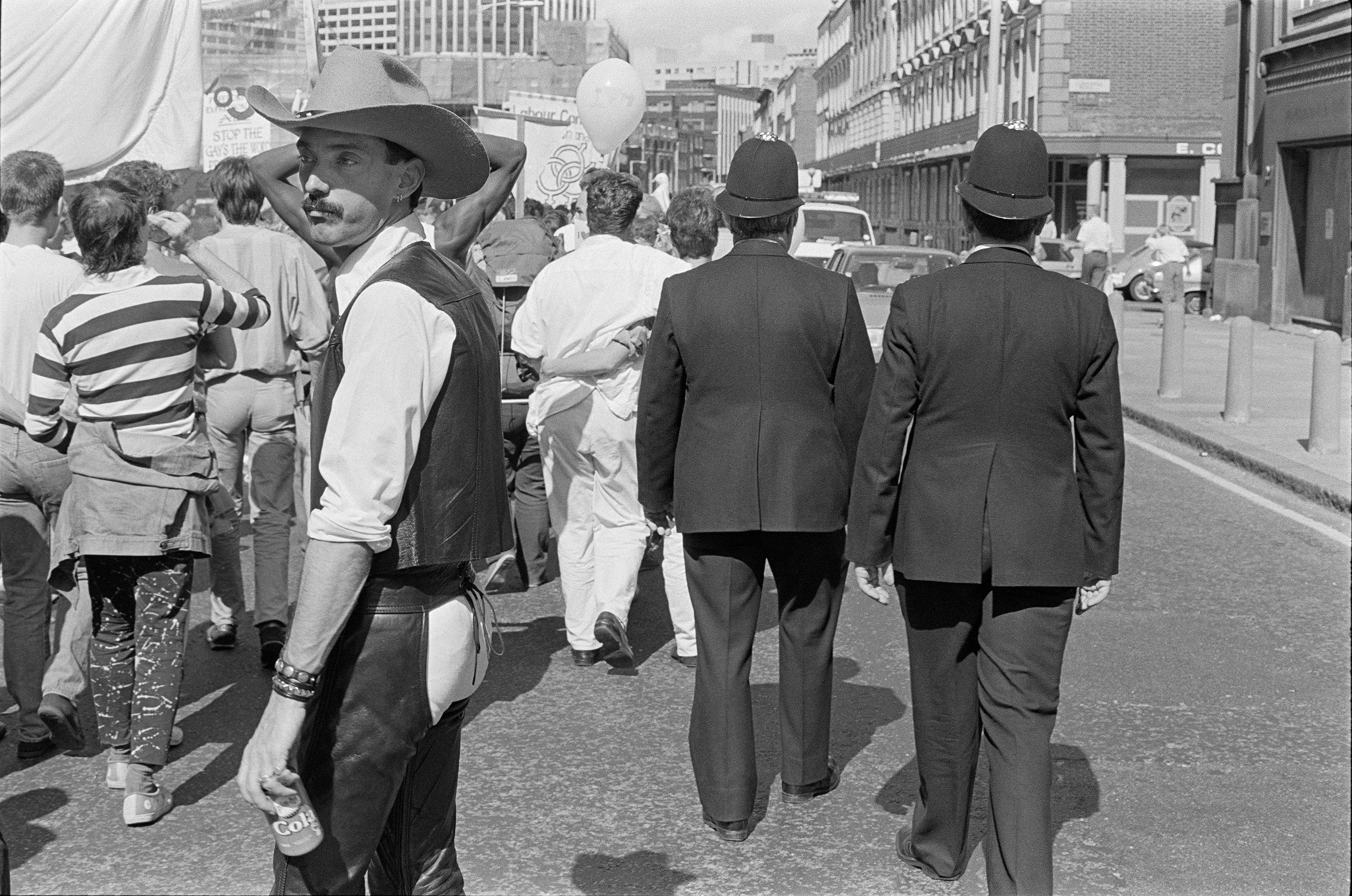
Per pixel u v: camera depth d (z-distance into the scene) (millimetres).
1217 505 10156
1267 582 7910
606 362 6082
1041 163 3869
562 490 6332
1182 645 6668
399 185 2986
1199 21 39719
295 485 7043
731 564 4547
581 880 4238
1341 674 6215
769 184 4570
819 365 4535
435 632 2844
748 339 4496
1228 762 5184
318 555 2688
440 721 3045
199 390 6117
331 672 2783
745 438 4461
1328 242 24594
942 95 55688
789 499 4449
